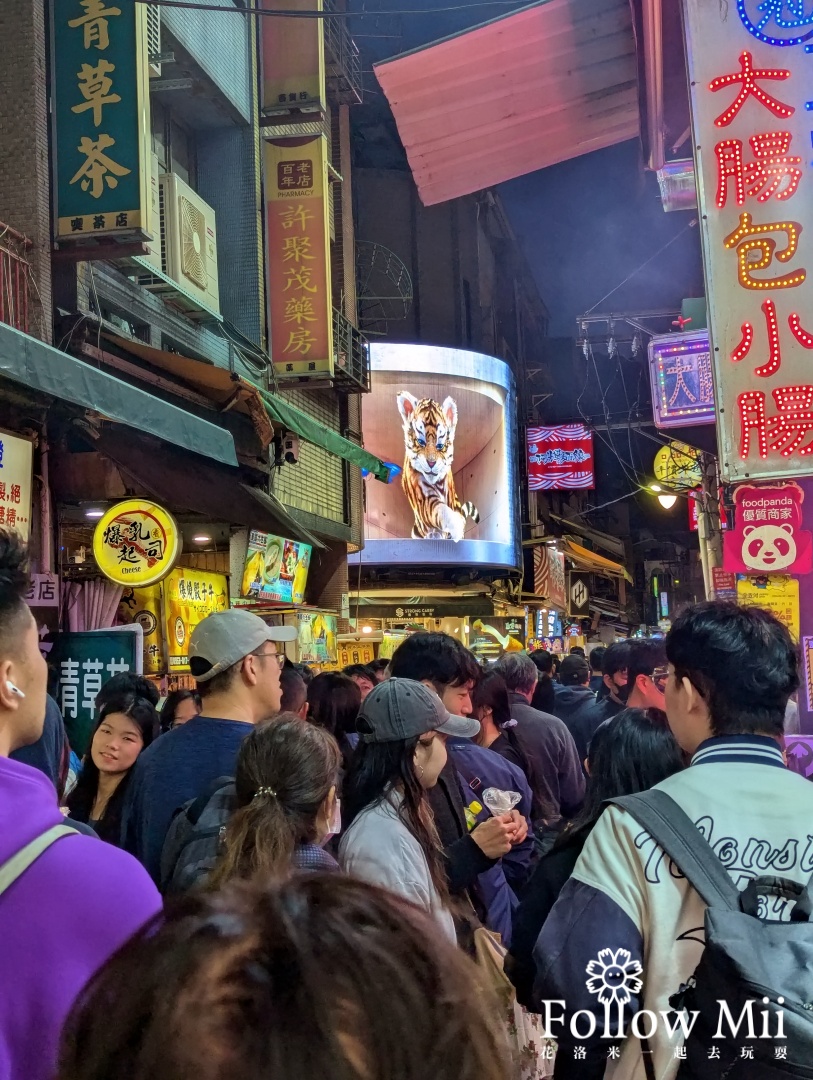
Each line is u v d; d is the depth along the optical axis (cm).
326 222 1039
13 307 609
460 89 533
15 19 646
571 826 207
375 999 61
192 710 460
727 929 138
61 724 358
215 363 946
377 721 247
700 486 1480
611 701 510
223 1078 56
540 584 2525
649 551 4291
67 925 120
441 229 2394
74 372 475
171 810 262
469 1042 62
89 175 634
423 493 2030
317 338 1033
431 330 2336
